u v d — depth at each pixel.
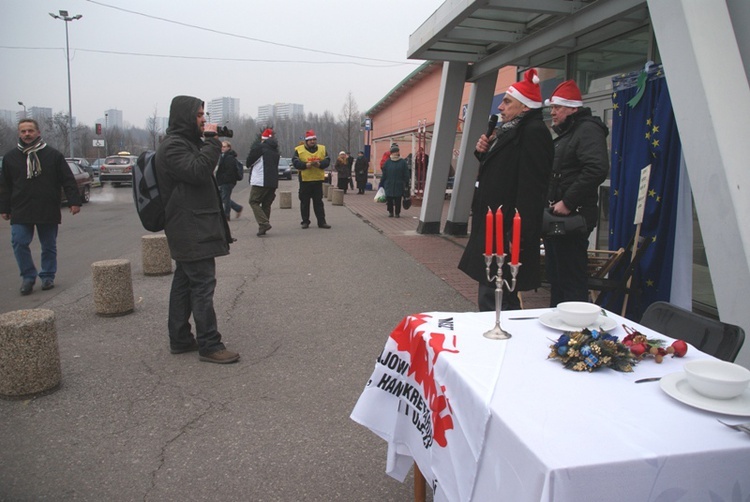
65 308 6.17
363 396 2.69
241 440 3.36
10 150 6.70
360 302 6.33
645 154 4.99
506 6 6.14
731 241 3.23
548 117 8.59
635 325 2.56
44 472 3.04
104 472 3.04
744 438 1.57
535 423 1.66
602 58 6.94
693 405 1.72
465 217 11.01
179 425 3.54
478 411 1.82
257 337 5.18
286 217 14.76
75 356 4.70
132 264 8.72
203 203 4.32
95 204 20.28
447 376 2.11
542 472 1.45
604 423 1.65
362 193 23.98
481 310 4.04
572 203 4.36
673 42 3.53
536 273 3.86
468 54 9.16
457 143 19.86
